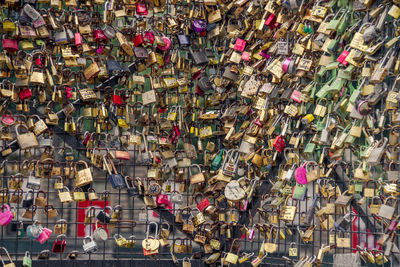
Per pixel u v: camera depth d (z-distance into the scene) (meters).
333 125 3.97
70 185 6.61
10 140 4.97
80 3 5.04
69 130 4.98
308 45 4.23
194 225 5.05
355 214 3.98
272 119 4.75
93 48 4.98
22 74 4.75
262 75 4.99
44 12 4.91
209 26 5.30
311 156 4.57
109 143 5.09
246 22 5.08
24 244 6.92
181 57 5.22
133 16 5.05
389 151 3.74
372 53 3.57
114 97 4.98
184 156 5.31
